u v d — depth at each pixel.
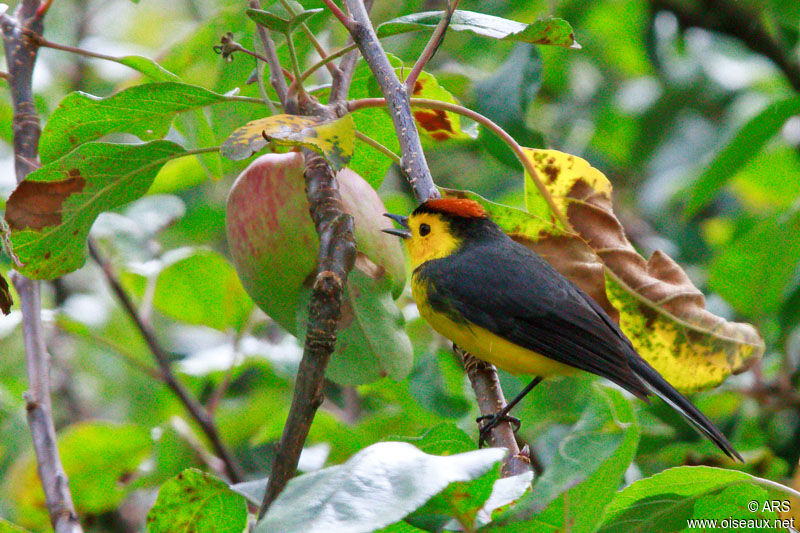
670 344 7.98
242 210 6.67
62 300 13.78
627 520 5.65
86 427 10.09
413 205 13.48
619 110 15.96
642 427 9.67
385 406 11.70
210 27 9.56
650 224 14.94
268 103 6.49
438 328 8.79
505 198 12.88
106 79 15.48
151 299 10.96
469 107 9.30
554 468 4.51
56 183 6.65
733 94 15.47
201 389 11.84
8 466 11.85
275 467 5.00
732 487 5.63
